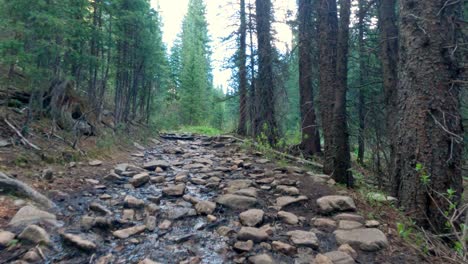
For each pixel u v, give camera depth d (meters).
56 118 7.91
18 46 5.49
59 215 4.17
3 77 6.95
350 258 3.34
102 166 6.98
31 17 5.45
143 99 16.78
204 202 4.96
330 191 5.73
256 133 12.59
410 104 4.46
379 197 5.43
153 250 3.58
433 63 4.27
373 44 9.48
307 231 4.05
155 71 16.17
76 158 6.76
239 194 5.36
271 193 5.77
